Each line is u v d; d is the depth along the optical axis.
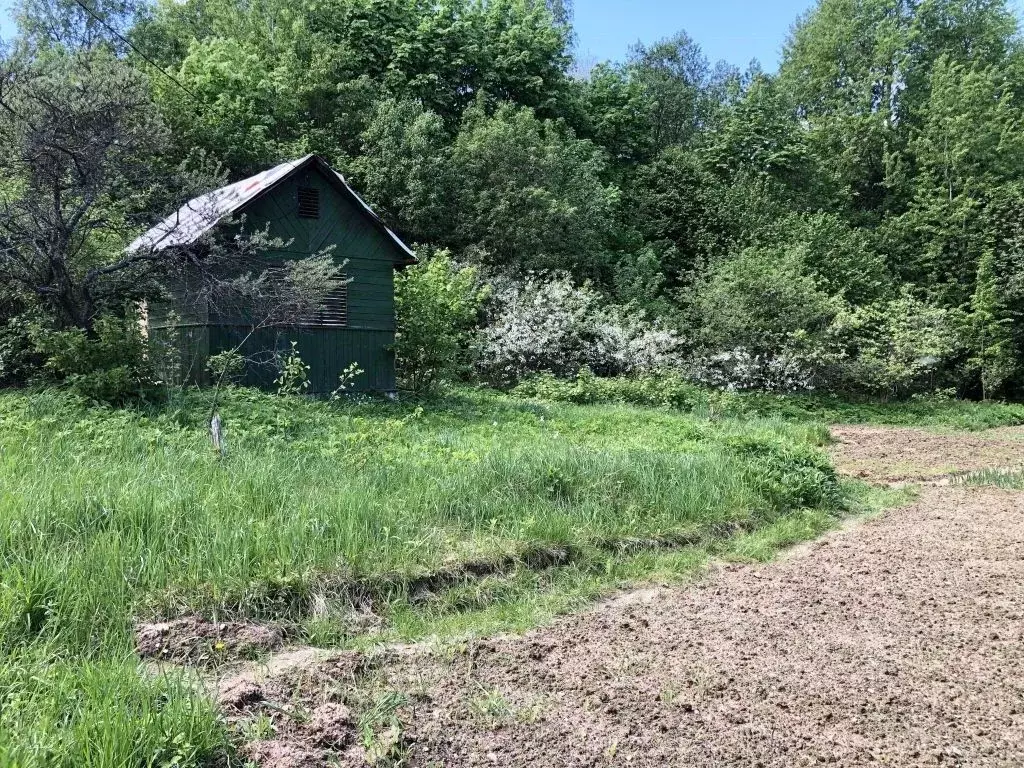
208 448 8.16
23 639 4.05
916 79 40.84
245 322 14.10
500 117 28.53
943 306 30.03
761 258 27.59
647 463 8.91
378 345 16.39
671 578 6.52
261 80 26.06
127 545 5.16
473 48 32.81
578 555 6.72
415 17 33.59
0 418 8.98
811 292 25.61
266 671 4.34
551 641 4.97
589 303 24.59
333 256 15.55
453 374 19.27
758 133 36.56
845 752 3.55
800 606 5.73
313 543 5.63
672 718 3.88
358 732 3.63
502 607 5.60
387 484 7.43
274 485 6.69
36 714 3.24
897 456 14.98
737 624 5.33
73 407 9.91
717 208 33.19
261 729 3.50
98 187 12.16
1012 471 12.66
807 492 9.45
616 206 33.00
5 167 11.80
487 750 3.55
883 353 26.06
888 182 36.25
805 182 36.34
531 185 26.61
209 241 12.41
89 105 11.79
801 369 24.86
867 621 5.37
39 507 5.39
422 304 17.06
